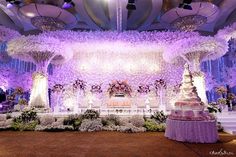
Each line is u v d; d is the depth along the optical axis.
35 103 10.03
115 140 5.58
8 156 3.99
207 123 5.32
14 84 14.42
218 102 10.62
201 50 9.87
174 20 12.64
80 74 12.84
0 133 6.74
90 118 7.92
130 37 11.52
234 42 14.48
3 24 15.98
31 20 12.30
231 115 8.78
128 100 11.05
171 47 10.87
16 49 9.90
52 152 4.29
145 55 13.00
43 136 6.20
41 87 10.20
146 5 15.45
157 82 12.09
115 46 11.90
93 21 16.59
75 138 5.88
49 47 9.93
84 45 11.83
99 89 12.13
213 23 15.93
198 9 11.42
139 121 7.52
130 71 12.89
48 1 12.20
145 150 4.46
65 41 11.38
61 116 8.38
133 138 5.87
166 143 5.18
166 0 13.55
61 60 12.53
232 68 14.09
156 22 17.28
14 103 12.69
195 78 10.00
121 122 7.81
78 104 11.78
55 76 12.79
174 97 12.33
